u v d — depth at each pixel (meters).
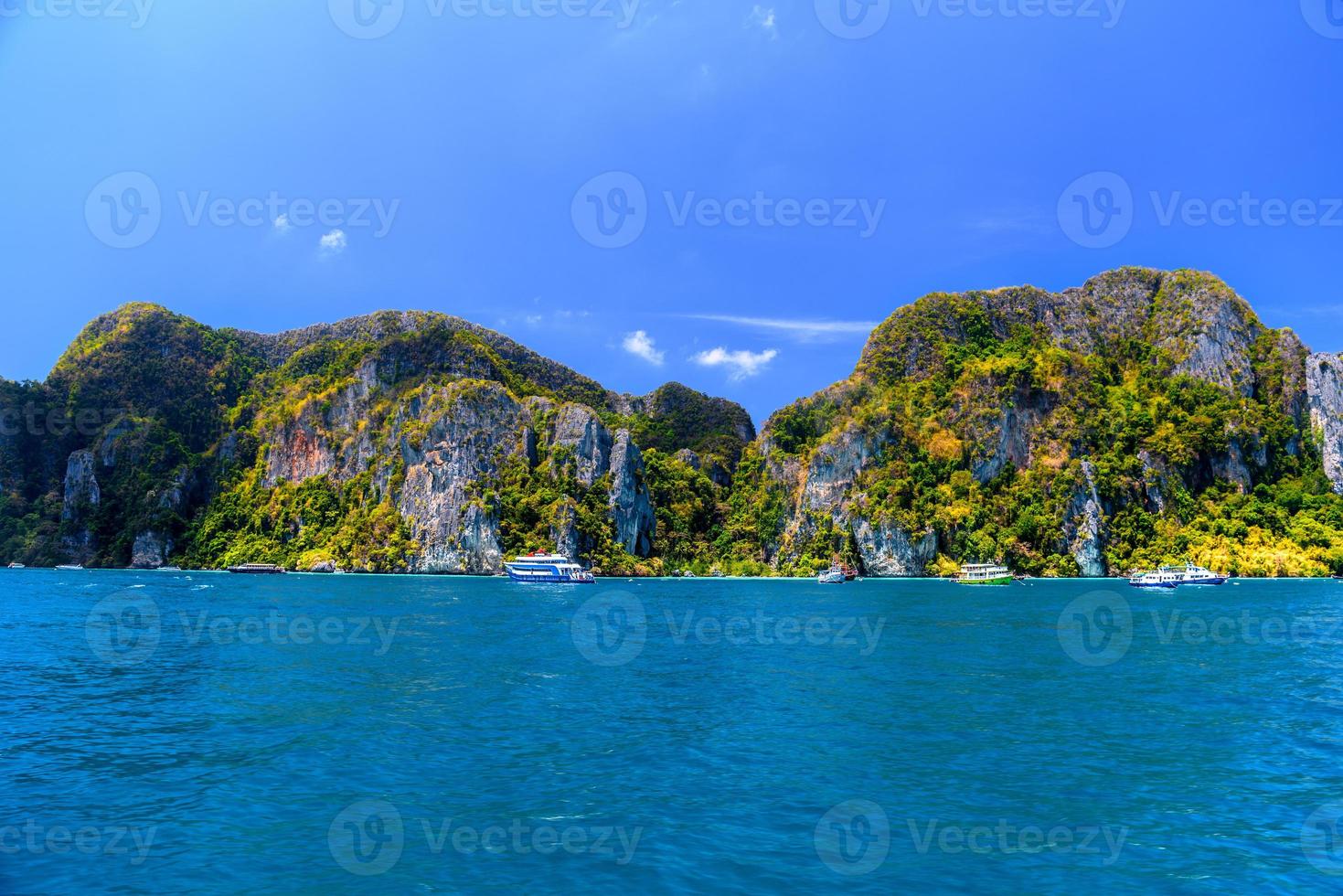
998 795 23.88
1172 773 26.02
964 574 159.25
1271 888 17.69
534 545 188.00
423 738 30.30
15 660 48.91
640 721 33.09
